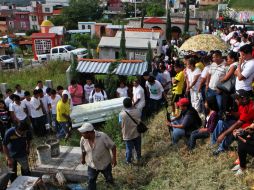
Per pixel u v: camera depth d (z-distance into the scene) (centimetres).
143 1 8612
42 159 850
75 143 1010
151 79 1070
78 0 7188
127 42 2475
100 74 1421
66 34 5269
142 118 1109
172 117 955
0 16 7669
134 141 808
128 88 1235
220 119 709
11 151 748
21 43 5194
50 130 1138
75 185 799
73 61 1453
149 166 788
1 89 1570
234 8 4219
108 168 723
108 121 1056
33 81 2080
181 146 802
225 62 817
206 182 632
